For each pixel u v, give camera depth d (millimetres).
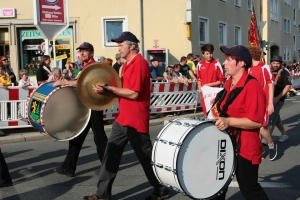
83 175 6145
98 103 4527
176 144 3361
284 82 7617
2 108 9414
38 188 5527
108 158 4672
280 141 8578
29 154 7664
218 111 3693
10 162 7039
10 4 16578
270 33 31453
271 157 7023
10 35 16656
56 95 5121
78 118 5379
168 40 17469
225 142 3514
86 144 8547
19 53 16859
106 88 4379
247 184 3598
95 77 4465
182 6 17391
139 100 4500
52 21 10367
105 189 4672
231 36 23016
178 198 4945
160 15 17328
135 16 17094
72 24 16906
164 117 12070
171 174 3418
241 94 3502
